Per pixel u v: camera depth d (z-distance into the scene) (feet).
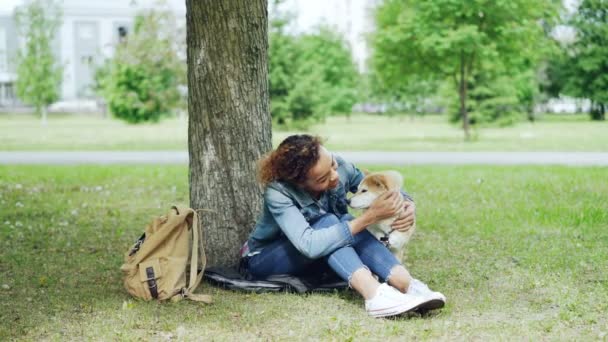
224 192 15.61
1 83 206.08
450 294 14.15
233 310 12.89
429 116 179.32
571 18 128.98
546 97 137.49
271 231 13.65
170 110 96.89
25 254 18.25
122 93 90.33
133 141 72.79
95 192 31.04
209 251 15.79
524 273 15.69
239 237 15.72
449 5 63.98
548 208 24.52
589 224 21.50
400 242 13.58
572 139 70.44
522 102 117.70
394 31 68.90
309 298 13.53
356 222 12.42
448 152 54.54
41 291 14.46
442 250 18.56
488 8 64.08
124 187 32.63
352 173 14.55
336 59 151.02
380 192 13.56
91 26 200.44
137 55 76.89
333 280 14.12
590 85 129.80
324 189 12.98
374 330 11.62
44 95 139.13
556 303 13.28
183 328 11.67
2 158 50.96
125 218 24.35
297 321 12.18
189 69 15.67
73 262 17.33
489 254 17.89
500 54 68.90
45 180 35.32
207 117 15.49
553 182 31.58
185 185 32.99
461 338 11.16
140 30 77.92
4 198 28.81
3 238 20.35
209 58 15.26
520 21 65.87
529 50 70.59
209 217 15.71
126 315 12.59
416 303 11.95
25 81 139.13
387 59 72.13
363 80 171.12
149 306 13.15
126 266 13.75
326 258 12.76
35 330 11.83
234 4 15.08
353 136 83.71
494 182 32.22
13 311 12.96
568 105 169.48
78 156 52.75
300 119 84.99
